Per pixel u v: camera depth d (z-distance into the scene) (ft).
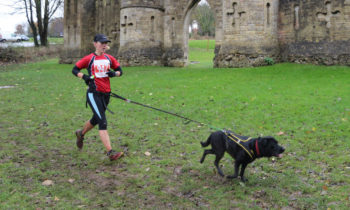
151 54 84.58
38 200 12.23
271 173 15.88
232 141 14.37
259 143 13.42
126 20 84.48
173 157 18.35
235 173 14.44
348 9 56.08
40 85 49.93
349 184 14.20
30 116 28.91
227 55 65.62
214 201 12.73
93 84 16.60
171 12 85.81
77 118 28.37
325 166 16.67
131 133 23.59
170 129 24.77
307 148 19.76
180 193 13.60
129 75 60.85
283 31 65.98
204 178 15.28
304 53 61.98
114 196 13.02
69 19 109.19
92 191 13.44
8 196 12.37
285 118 27.55
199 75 56.29
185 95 39.09
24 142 20.89
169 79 53.01
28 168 15.79
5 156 17.69
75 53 107.45
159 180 14.82
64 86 48.62
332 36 58.29
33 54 131.03
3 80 56.95
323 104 31.78
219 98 36.68
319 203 12.37
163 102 35.50
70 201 12.35
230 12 65.00
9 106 33.35
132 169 16.21
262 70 57.77
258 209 11.97
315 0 60.13
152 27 85.51
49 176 14.90
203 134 23.24
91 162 17.26
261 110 30.68
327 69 54.49
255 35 63.46
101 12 104.58
